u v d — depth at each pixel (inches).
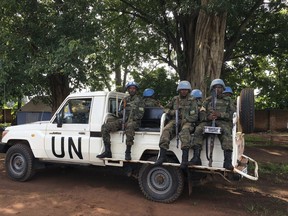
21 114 641.0
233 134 248.2
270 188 330.0
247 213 252.8
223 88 267.6
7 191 299.1
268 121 1082.7
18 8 453.7
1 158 473.4
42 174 363.6
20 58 431.5
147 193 276.5
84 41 426.6
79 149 301.9
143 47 716.0
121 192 299.7
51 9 459.5
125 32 727.1
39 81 499.8
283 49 718.5
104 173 370.0
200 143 257.1
